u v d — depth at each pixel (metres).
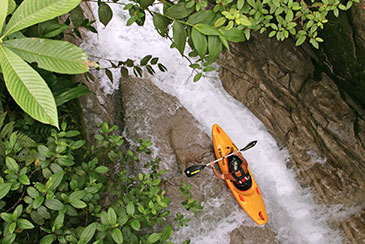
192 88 6.30
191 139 5.61
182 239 4.92
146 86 5.88
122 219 2.27
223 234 5.09
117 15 6.50
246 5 2.59
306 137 5.49
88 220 3.26
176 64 6.42
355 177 5.02
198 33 1.93
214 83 6.33
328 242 5.09
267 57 5.70
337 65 4.63
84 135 4.46
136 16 2.44
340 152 5.07
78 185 2.71
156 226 4.79
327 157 5.30
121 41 6.33
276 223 5.32
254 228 5.18
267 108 5.82
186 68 6.42
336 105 5.01
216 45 1.98
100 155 3.40
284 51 5.48
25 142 2.72
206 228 5.08
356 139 4.85
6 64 1.03
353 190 5.05
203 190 5.30
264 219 5.17
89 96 5.24
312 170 5.46
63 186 2.61
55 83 2.94
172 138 5.57
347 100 4.93
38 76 1.02
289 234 5.27
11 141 2.47
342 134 4.97
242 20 2.09
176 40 2.02
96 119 5.18
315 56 5.09
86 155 3.46
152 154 5.42
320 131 5.23
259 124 6.03
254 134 6.00
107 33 6.27
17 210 2.06
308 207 5.40
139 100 5.71
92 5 6.39
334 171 5.24
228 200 5.32
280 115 5.71
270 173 5.77
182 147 5.52
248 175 5.21
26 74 1.03
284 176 5.71
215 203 5.26
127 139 5.50
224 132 5.79
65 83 3.10
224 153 5.54
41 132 3.31
